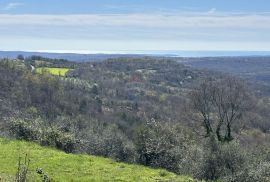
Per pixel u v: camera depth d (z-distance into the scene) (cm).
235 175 2366
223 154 2655
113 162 2425
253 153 2977
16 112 5156
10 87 6712
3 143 2573
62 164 2181
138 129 3262
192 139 3819
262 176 2286
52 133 2891
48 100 6712
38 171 1880
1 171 1831
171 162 2922
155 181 2050
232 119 4591
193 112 4812
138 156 3023
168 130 3359
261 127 5775
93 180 1905
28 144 2638
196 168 2642
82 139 3164
